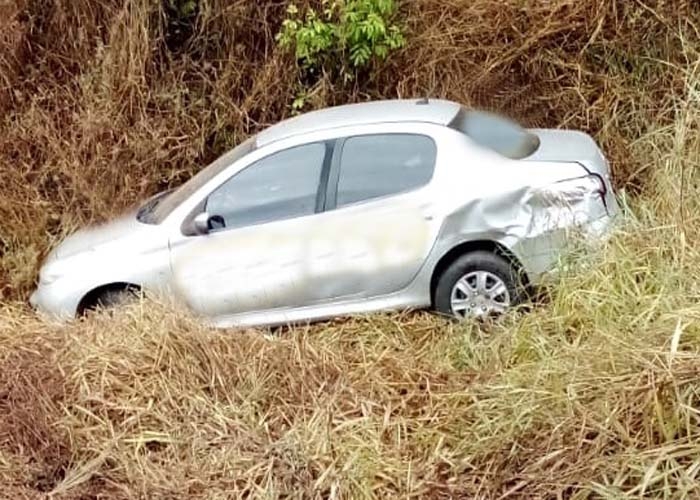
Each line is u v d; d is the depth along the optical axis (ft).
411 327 20.65
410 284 20.89
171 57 31.09
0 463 16.42
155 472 15.97
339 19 29.81
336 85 30.42
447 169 20.62
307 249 20.95
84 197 29.63
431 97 30.17
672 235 18.15
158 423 17.13
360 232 20.75
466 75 30.19
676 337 13.94
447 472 15.26
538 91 30.04
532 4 29.58
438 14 30.30
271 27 31.01
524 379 16.10
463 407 16.79
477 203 20.33
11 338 20.40
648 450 13.26
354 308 21.16
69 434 16.80
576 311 17.52
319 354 19.26
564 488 13.69
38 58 31.09
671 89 28.43
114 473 16.10
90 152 30.17
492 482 14.65
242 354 18.90
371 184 20.88
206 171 22.95
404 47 30.12
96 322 20.35
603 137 28.60
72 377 18.15
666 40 28.99
